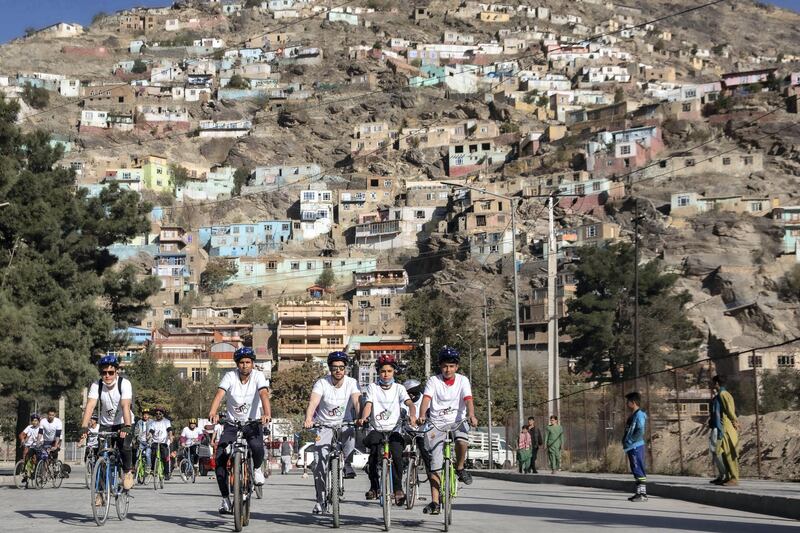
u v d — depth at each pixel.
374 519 15.82
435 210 174.50
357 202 183.88
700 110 186.88
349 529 14.20
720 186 162.75
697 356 82.12
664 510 18.47
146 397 91.06
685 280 133.25
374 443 14.81
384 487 14.17
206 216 189.00
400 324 140.62
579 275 86.25
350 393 14.87
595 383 84.12
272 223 180.50
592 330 81.00
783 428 32.12
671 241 146.62
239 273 166.38
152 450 28.45
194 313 149.12
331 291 158.75
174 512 17.59
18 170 49.81
